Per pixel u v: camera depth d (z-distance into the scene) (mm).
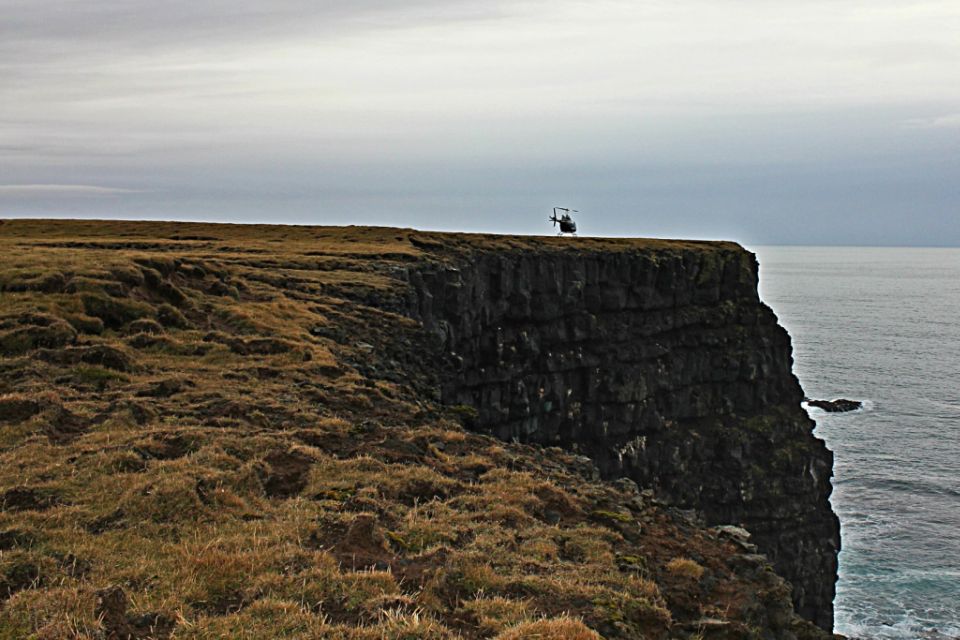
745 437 89062
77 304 29312
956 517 89750
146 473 15797
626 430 83500
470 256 73438
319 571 12125
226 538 13367
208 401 21656
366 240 83062
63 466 16000
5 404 19141
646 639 11844
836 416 136875
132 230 94125
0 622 10391
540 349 79500
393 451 19016
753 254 102500
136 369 24719
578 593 12602
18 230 90625
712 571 15258
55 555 12312
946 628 67188
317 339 32281
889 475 103875
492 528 15062
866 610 71188
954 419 134250
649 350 87000
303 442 18922
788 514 86188
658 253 91938
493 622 11289
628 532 16250
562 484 18922
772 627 14289
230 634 10367
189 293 36312
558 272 82000
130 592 11414
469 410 27969
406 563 13195
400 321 42344
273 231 95188
